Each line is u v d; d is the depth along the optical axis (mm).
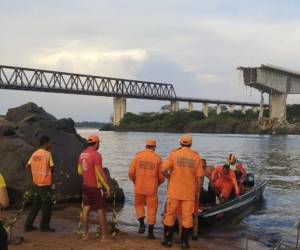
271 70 154375
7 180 14047
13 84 125688
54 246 9477
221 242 11180
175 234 11070
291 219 14391
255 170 34000
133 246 9664
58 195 13336
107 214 14305
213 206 13406
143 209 11250
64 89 139750
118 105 174125
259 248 10742
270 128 158750
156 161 10820
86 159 9930
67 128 19406
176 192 9734
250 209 16109
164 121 177625
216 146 75438
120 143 81938
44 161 10859
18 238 9789
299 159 46562
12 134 16453
